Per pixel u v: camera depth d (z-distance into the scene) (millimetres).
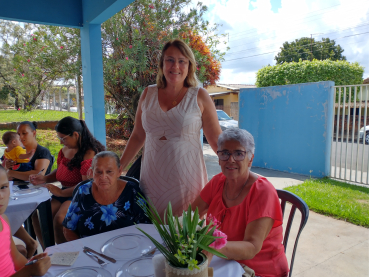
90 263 1330
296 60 27375
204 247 995
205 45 7383
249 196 1598
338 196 4297
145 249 1442
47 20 3986
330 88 5316
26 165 3061
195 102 2027
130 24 6430
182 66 1960
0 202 1435
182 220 1156
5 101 8219
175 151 2025
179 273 969
